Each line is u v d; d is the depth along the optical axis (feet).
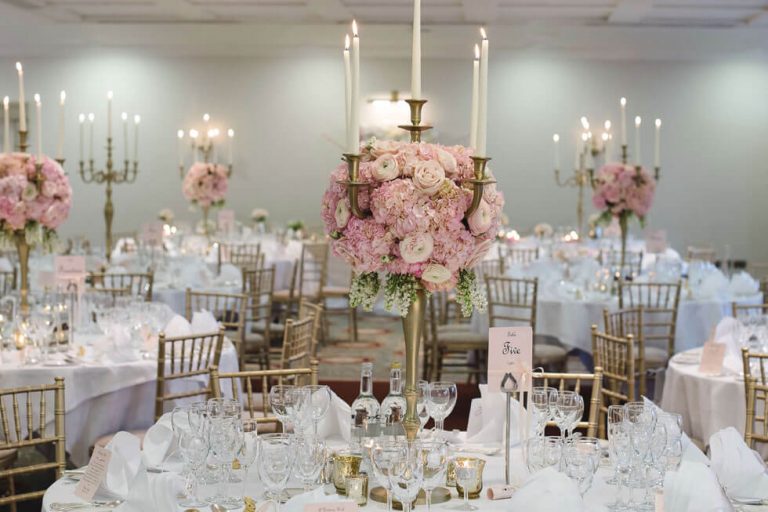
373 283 8.96
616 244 38.24
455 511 8.14
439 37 45.21
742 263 47.50
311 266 36.60
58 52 47.85
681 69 47.16
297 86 48.01
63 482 9.18
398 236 8.52
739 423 14.56
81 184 48.60
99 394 14.66
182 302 25.23
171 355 14.35
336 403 10.39
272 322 34.83
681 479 7.39
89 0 40.24
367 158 8.79
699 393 15.15
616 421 8.53
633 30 44.73
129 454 8.87
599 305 22.89
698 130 47.34
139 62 48.16
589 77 47.42
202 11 42.78
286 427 9.82
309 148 48.16
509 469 9.22
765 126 47.19
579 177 39.52
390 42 45.55
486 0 39.24
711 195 47.57
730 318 16.81
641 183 25.58
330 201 8.99
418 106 8.71
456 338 24.47
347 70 8.69
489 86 47.85
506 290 24.50
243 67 48.06
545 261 27.17
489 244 8.84
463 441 10.41
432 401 9.24
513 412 10.21
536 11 41.73
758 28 44.50
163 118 48.24
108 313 16.56
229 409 8.89
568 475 7.77
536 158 47.83
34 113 48.32
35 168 17.33
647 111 47.37
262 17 44.14
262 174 48.39
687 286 24.20
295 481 8.79
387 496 8.26
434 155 8.56
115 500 8.57
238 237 37.37
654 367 21.24
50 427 14.33
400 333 36.73
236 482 8.91
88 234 48.73
